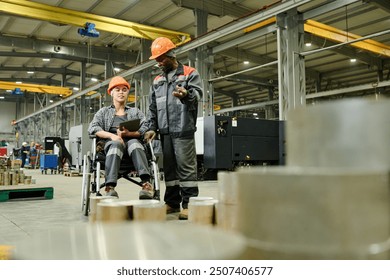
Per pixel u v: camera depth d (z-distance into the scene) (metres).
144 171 2.27
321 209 0.45
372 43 8.85
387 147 0.50
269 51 10.77
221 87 15.74
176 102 2.34
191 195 2.33
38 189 3.45
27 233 1.81
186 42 7.31
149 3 8.52
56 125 16.80
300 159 0.56
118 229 0.50
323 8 5.53
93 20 8.39
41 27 10.35
